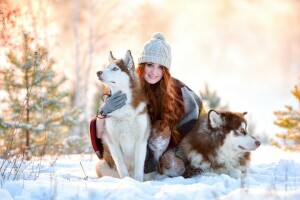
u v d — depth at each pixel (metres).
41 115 11.44
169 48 7.76
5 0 11.91
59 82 11.79
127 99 7.07
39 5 21.36
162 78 7.70
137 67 7.84
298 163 8.25
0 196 5.65
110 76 6.97
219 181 6.70
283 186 6.50
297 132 11.28
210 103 16.75
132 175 7.68
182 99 7.95
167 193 5.67
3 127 10.49
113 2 26.58
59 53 21.83
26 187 5.99
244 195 5.55
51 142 11.14
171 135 7.69
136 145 7.26
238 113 7.60
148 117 7.40
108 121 7.12
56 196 5.69
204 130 7.52
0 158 9.02
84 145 12.31
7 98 11.09
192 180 6.94
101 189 5.81
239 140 7.36
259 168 8.18
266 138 17.31
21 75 11.12
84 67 24.84
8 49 11.16
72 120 11.72
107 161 7.54
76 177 7.46
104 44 26.41
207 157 7.45
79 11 26.97
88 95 22.72
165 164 7.52
